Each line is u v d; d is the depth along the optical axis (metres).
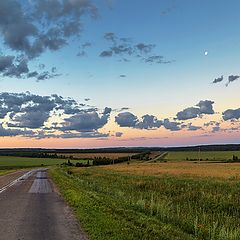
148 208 19.91
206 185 38.03
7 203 22.03
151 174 62.00
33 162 172.62
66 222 14.86
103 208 18.28
